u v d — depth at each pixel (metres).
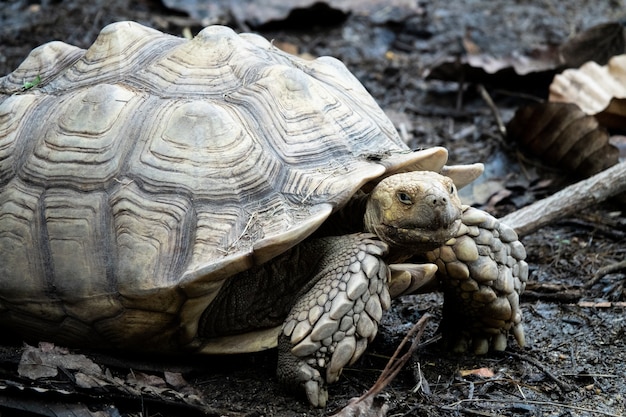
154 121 5.16
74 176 5.12
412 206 4.89
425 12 12.30
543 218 7.09
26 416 4.76
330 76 5.94
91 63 5.68
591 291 6.70
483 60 10.16
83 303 5.02
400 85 10.66
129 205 4.96
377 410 4.78
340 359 4.80
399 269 5.06
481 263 5.35
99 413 4.75
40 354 5.13
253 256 4.69
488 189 8.27
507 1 13.01
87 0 11.72
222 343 5.21
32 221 5.13
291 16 11.59
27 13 11.37
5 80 6.06
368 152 5.35
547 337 6.02
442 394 5.22
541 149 8.62
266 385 5.18
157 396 4.90
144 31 5.86
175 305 4.87
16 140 5.41
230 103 5.28
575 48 10.26
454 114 9.96
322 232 5.49
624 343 5.92
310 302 4.84
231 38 5.66
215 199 4.93
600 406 5.19
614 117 8.62
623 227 7.64
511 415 5.07
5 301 5.23
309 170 5.10
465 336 5.71
